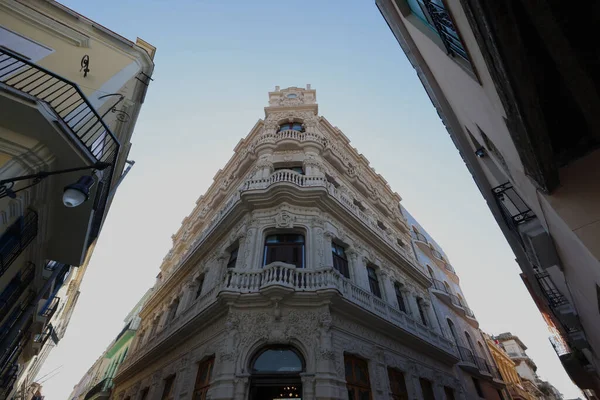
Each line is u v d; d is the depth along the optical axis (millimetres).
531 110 2656
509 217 7938
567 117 3145
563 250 5137
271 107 20578
